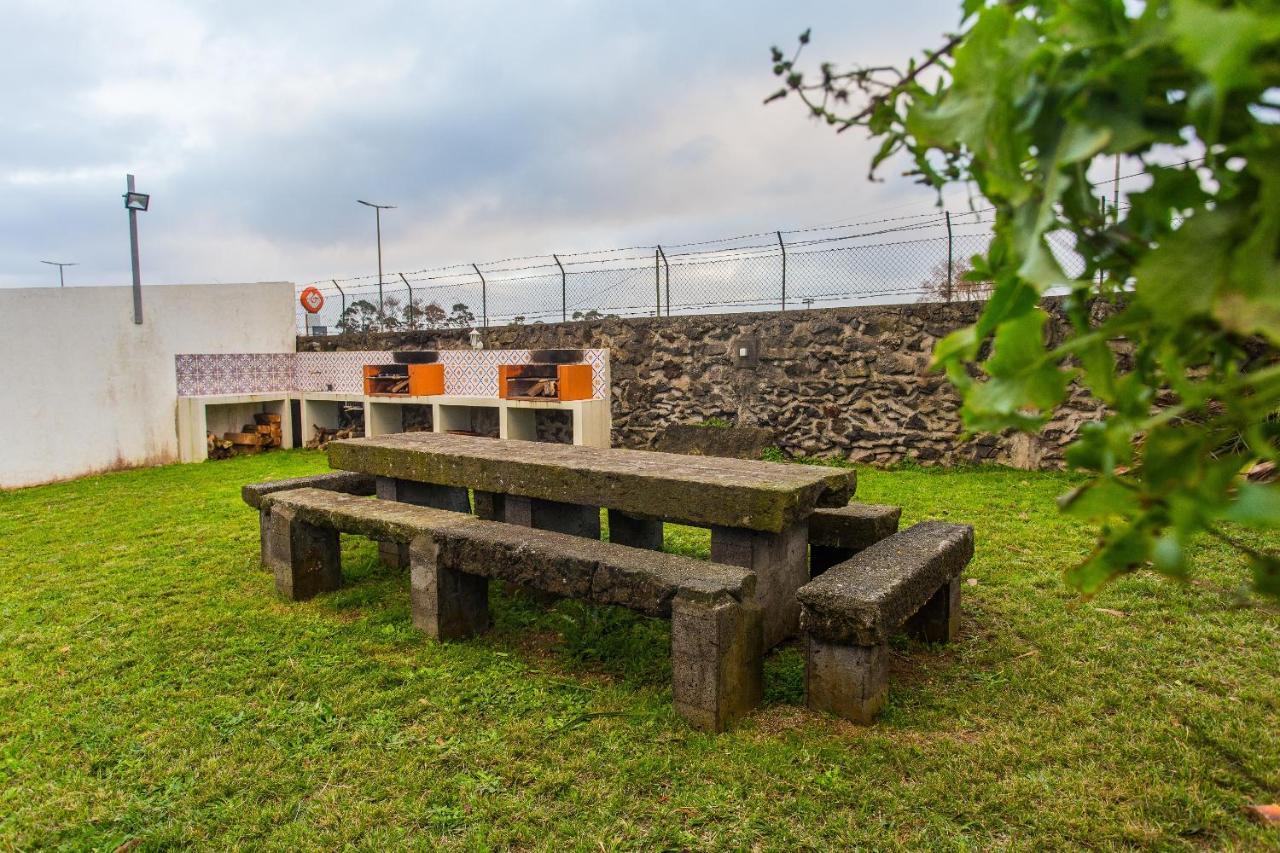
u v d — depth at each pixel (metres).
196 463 9.29
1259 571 0.52
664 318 8.95
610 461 3.90
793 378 8.16
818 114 0.64
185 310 9.70
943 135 0.46
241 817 2.16
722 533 3.25
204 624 3.64
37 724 2.71
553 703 2.76
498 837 2.03
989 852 1.91
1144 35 0.36
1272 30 0.26
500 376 8.87
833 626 2.52
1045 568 4.13
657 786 2.24
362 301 12.33
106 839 2.09
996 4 0.46
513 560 3.08
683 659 2.56
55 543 5.34
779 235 8.77
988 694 2.74
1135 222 0.45
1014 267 0.45
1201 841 1.94
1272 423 0.58
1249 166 0.34
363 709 2.76
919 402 7.46
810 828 2.02
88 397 8.61
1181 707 2.60
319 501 4.05
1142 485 0.46
